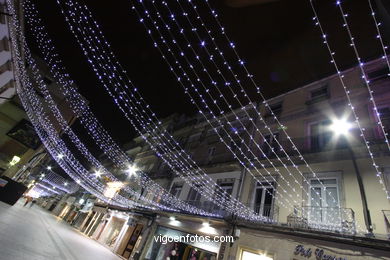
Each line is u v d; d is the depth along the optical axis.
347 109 10.93
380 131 9.19
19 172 25.61
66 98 25.81
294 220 9.32
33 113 19.19
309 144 11.36
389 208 7.55
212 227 11.70
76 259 8.70
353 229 7.75
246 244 9.70
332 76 12.94
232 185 13.60
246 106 17.62
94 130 17.89
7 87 12.20
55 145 21.42
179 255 12.55
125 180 27.62
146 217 16.66
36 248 7.70
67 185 37.78
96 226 23.55
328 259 7.20
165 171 21.62
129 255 15.30
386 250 6.26
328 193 9.37
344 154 9.64
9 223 10.27
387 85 10.16
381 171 8.32
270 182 11.73
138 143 32.72
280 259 8.30
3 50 8.79
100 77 10.52
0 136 22.36
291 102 14.40
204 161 17.83
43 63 24.83
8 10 7.04
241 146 15.31
